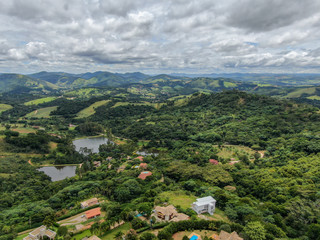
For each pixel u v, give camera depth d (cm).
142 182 11106
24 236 7288
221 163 13588
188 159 14425
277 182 9256
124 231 6781
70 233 6912
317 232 5750
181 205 7994
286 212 6975
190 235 5862
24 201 10594
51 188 12050
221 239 5481
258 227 5719
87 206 9162
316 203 7050
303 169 10569
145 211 7281
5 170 14488
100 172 13850
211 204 7262
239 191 9256
